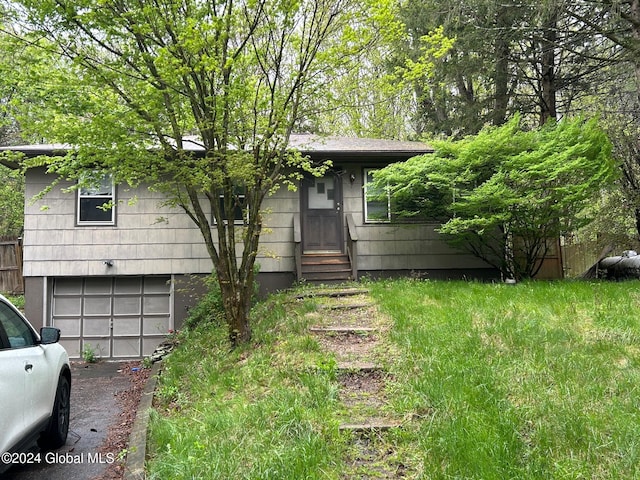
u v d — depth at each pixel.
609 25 10.66
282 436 3.55
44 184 10.23
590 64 13.59
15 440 3.26
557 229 9.39
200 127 5.88
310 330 6.20
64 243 10.23
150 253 10.41
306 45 5.97
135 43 5.49
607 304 6.28
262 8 5.47
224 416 4.00
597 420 3.40
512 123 8.94
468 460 2.98
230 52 5.89
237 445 3.44
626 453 2.99
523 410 3.58
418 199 9.83
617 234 11.88
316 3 5.69
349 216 10.87
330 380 4.62
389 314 6.49
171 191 6.51
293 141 10.31
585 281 8.96
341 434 3.58
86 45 5.48
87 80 5.42
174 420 4.34
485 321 5.75
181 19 5.43
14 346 3.65
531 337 5.11
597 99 15.70
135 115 5.63
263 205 10.70
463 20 12.48
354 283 9.50
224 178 6.18
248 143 6.46
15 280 13.45
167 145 6.00
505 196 8.61
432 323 5.82
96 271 10.27
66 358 4.77
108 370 9.23
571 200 8.58
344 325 6.39
